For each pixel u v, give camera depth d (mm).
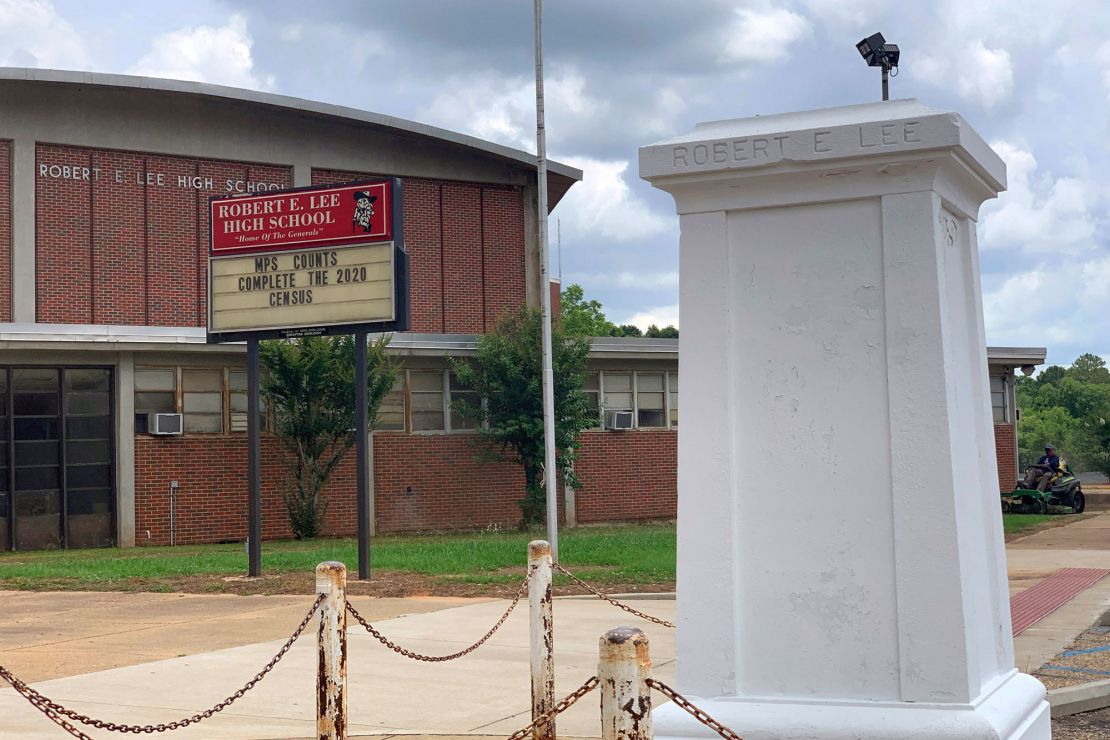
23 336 29250
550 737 7406
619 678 3598
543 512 34125
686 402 5371
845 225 5219
